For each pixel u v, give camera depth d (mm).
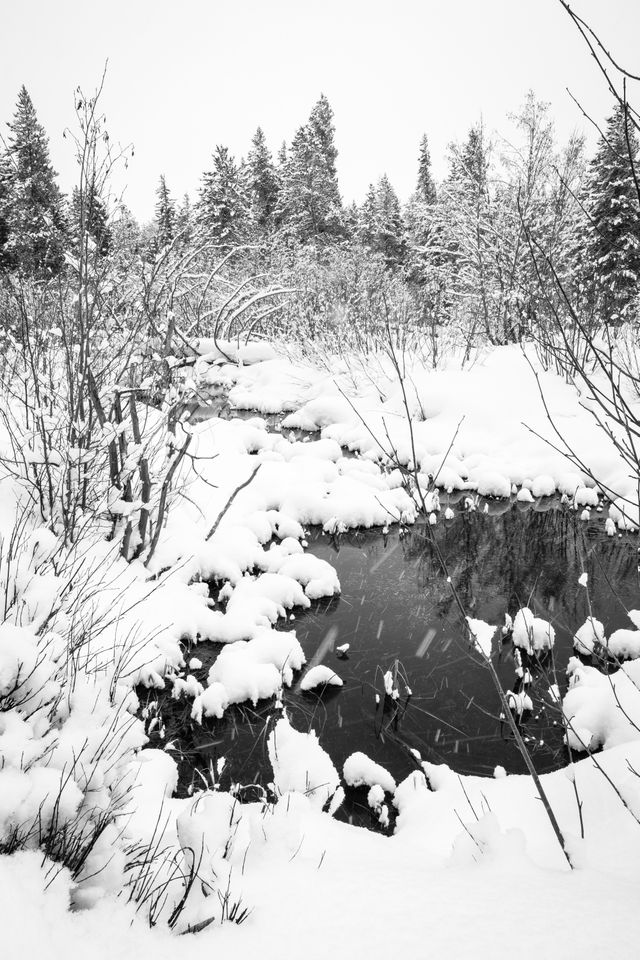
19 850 1459
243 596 4914
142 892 1587
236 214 26297
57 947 1250
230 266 17859
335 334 13414
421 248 14633
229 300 10719
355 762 3240
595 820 2379
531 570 5777
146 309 4703
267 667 3984
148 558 4867
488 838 1924
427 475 7230
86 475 4570
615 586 5418
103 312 4770
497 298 12367
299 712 3816
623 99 1402
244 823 2332
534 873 1756
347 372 11617
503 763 3387
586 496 7215
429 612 5023
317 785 2906
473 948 1390
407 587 5461
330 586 5250
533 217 12086
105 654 3617
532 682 4090
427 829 2607
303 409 10828
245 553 5539
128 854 1785
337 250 17594
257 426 10250
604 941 1401
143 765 2967
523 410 8875
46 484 4699
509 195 12711
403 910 1547
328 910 1552
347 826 2586
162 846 2012
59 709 1971
